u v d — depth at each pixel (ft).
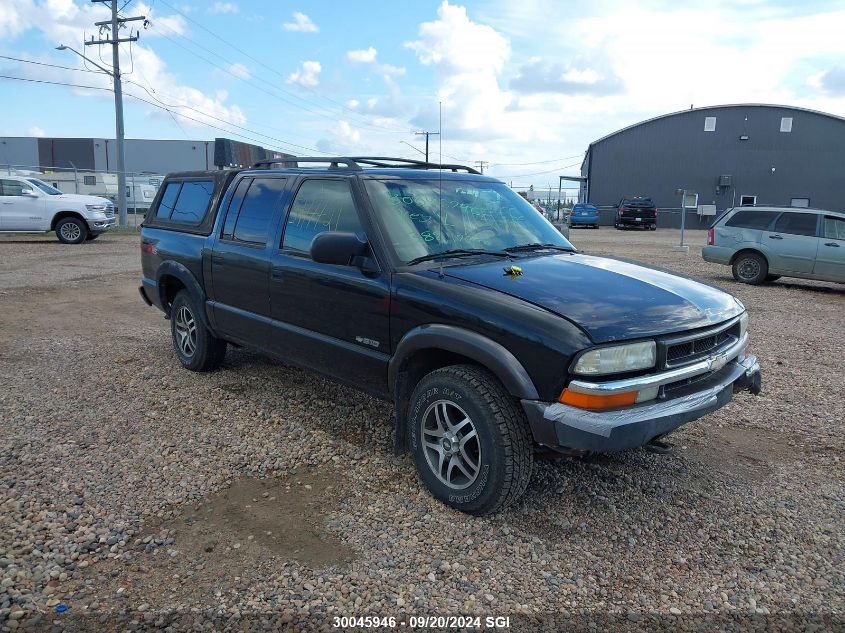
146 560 9.89
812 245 41.42
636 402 10.30
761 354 23.84
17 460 13.08
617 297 11.25
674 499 12.22
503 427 10.57
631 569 10.01
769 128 143.84
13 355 21.33
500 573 9.79
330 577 9.57
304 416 15.88
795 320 31.01
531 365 10.22
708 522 11.43
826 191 143.23
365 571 9.75
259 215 16.15
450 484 11.53
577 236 103.24
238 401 16.85
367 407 16.58
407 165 16.33
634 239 94.73
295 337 14.73
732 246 44.52
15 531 10.48
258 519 11.14
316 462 13.37
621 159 153.89
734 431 15.80
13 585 9.14
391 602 9.07
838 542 10.89
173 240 19.26
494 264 12.75
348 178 13.83
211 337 18.60
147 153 158.61
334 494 12.07
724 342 12.25
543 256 13.69
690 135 148.46
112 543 10.30
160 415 15.80
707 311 11.67
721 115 145.69
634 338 10.27
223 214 17.51
